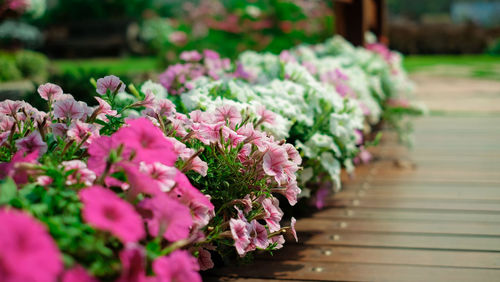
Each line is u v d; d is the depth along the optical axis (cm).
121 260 120
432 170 397
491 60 1708
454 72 1280
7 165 149
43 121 172
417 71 1330
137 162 144
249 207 190
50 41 2005
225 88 278
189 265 122
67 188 136
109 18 2280
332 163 269
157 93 256
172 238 131
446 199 318
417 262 222
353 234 257
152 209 132
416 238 251
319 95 282
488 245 240
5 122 183
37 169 137
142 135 146
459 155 452
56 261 100
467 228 264
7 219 100
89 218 114
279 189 202
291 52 457
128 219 118
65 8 2261
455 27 2142
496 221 275
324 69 383
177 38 926
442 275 208
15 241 99
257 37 770
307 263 221
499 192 332
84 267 116
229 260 222
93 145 144
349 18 624
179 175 149
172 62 933
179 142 172
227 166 197
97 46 1998
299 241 248
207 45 832
